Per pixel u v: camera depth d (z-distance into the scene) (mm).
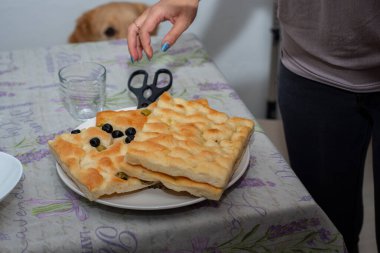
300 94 1149
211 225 702
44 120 968
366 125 1115
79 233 683
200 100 904
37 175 806
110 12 1724
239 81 1968
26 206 735
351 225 1282
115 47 1320
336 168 1190
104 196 724
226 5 1773
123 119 848
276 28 1810
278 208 721
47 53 1288
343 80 1060
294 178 793
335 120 1122
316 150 1201
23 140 902
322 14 986
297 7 1031
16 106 1022
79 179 717
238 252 736
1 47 1737
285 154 1699
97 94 993
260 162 835
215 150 750
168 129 804
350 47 997
